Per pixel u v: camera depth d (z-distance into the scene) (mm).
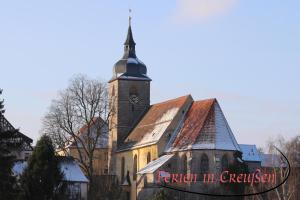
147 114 153125
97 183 142625
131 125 157125
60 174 87688
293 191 107625
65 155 136375
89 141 132500
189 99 138625
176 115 136500
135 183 144250
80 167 133500
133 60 159500
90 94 134000
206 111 130250
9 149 80188
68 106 133125
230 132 128500
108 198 140625
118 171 153250
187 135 130500
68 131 132375
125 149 149875
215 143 125312
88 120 133375
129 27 162125
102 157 164625
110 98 159625
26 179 84500
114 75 160000
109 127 158000
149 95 159250
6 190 75750
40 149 86250
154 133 139875
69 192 117000
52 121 132500
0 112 81812
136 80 158125
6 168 76750
